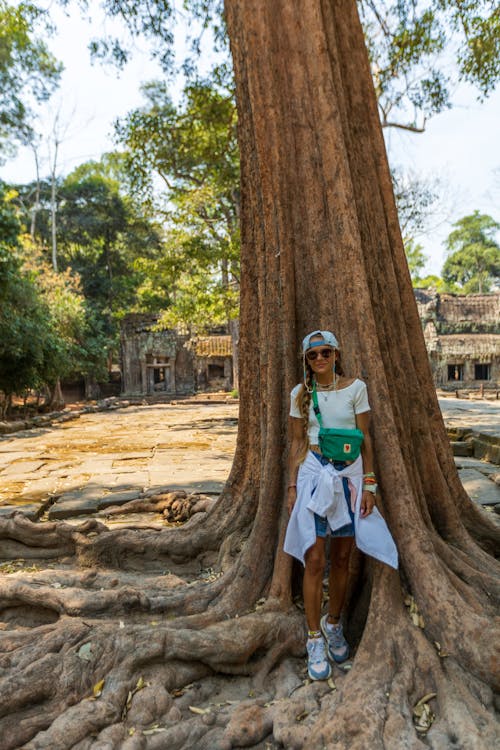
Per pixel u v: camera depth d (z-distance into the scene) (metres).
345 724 2.19
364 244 3.54
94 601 3.16
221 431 15.12
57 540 4.53
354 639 3.03
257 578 3.23
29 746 2.15
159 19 8.24
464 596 2.87
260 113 3.56
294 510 2.79
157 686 2.50
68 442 13.14
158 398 36.00
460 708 2.27
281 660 2.85
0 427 15.29
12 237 17.59
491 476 7.25
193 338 36.97
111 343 38.06
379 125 3.82
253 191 3.87
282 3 3.59
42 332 21.11
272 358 3.54
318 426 2.80
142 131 18.62
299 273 3.56
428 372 3.82
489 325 41.81
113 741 2.19
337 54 3.64
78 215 44.06
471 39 8.46
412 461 3.42
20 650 2.73
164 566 4.22
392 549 2.74
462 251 68.88
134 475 8.29
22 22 8.30
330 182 3.40
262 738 2.31
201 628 2.91
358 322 3.27
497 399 27.00
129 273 46.34
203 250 22.81
